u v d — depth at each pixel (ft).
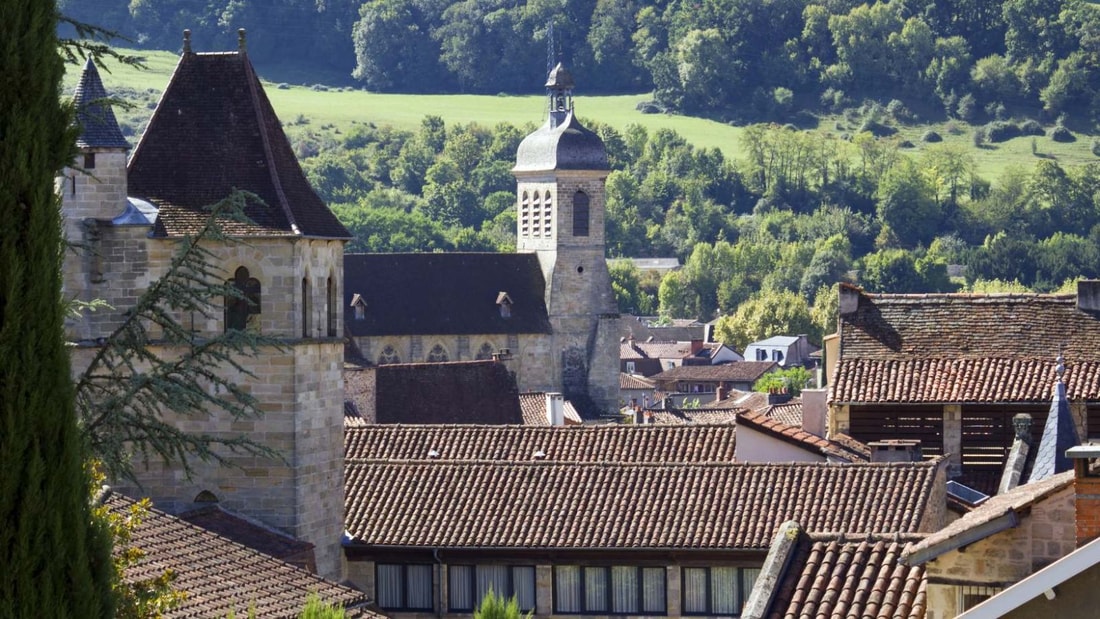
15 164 166.30
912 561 244.42
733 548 371.56
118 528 243.40
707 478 388.57
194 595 296.71
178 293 262.88
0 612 163.43
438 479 406.00
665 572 376.68
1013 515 239.09
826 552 262.06
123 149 402.93
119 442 252.01
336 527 404.16
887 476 381.19
